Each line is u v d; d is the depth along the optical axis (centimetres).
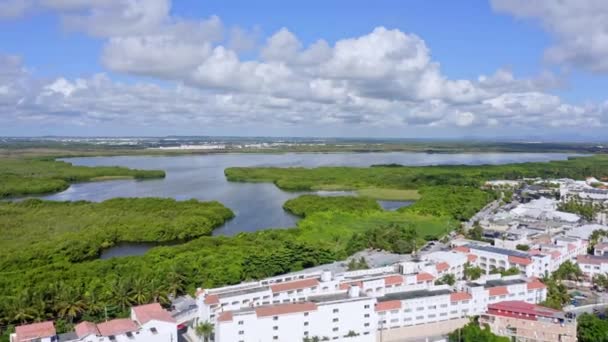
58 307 16775
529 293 19200
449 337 16575
